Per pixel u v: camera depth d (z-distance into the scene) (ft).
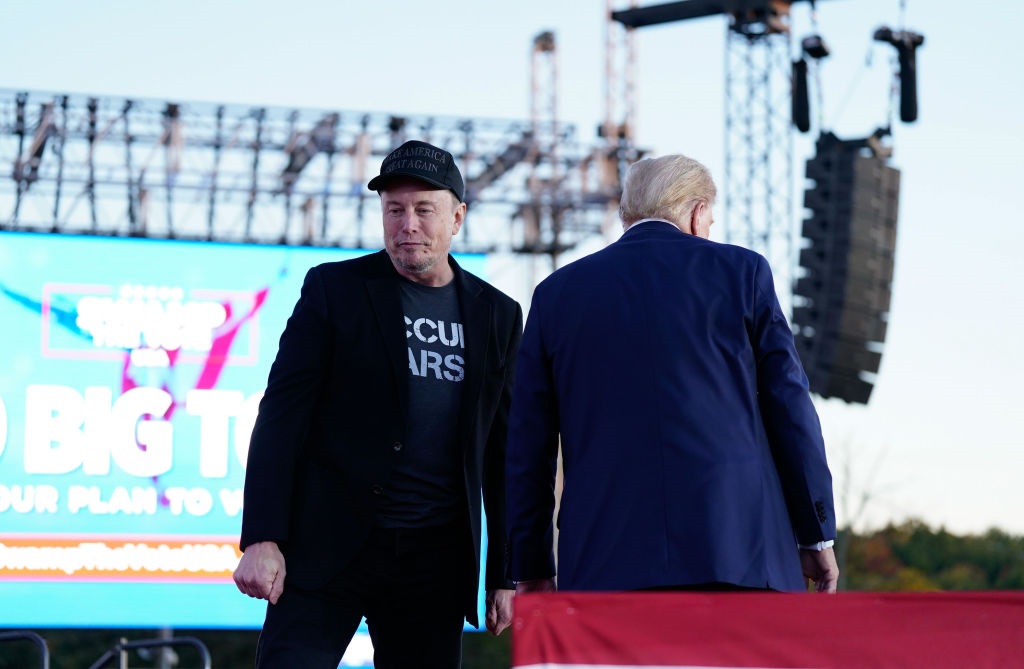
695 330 14.62
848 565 163.32
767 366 14.74
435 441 17.11
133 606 40.52
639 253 15.28
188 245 42.11
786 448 14.46
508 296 18.31
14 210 73.15
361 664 38.42
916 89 76.59
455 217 17.71
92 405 41.06
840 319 75.87
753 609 11.48
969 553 170.40
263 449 16.53
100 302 41.60
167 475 41.19
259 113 75.82
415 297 17.48
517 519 15.38
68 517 40.52
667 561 13.85
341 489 16.74
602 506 14.33
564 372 15.08
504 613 18.34
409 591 17.11
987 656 11.48
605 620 11.39
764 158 88.28
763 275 15.03
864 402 76.69
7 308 41.09
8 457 40.45
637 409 14.43
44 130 73.31
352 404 16.92
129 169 74.08
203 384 41.68
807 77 79.05
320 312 17.02
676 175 15.93
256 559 16.20
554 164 82.12
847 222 76.23
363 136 77.00
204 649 28.78
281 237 76.59
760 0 86.28
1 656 91.56
